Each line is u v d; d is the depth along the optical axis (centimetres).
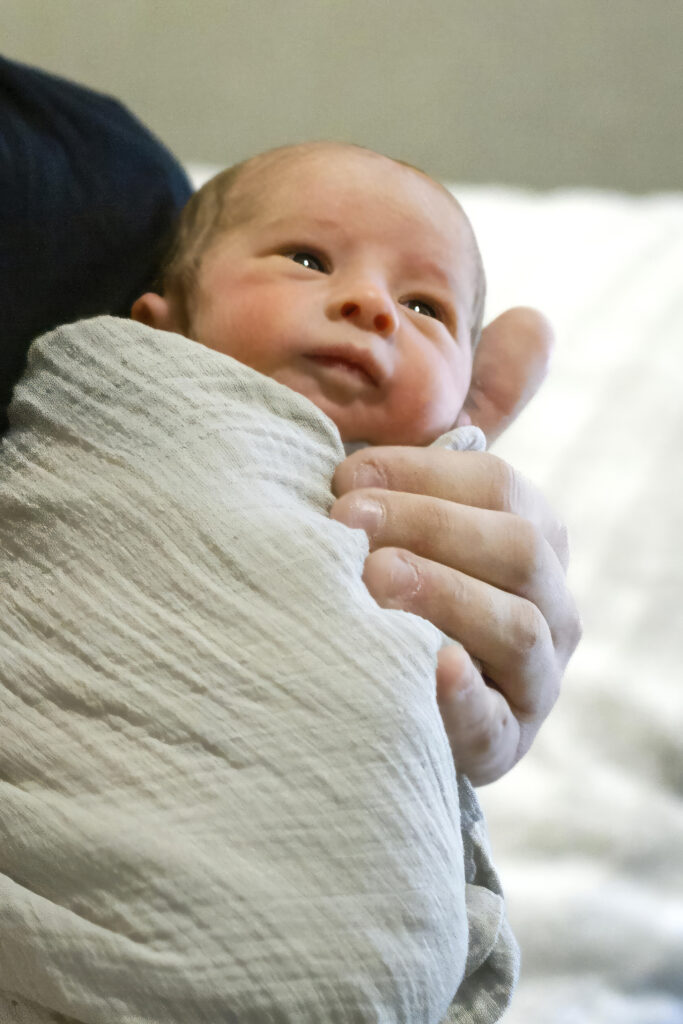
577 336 117
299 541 47
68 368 52
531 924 78
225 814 41
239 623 44
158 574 46
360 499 53
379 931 40
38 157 71
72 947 39
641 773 88
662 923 79
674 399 112
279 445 52
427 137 165
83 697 44
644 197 164
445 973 42
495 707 51
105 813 41
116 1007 39
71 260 70
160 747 42
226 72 162
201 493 48
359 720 43
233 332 62
